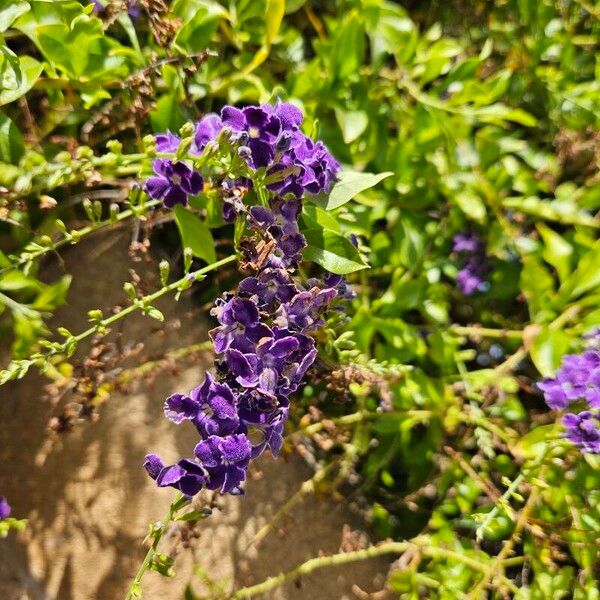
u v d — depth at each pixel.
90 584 0.28
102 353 0.29
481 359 0.33
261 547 0.29
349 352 0.27
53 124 0.30
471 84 0.32
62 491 0.29
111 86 0.29
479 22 0.35
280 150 0.23
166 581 0.28
